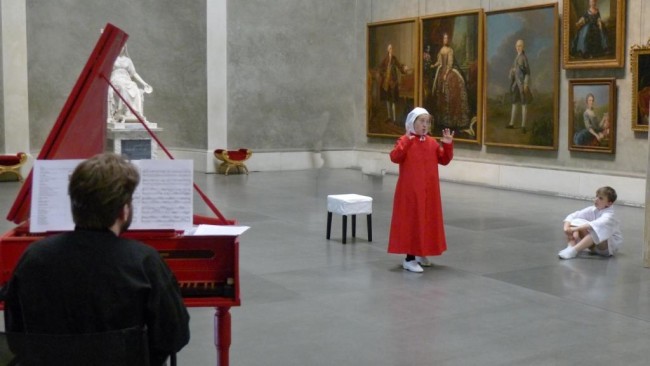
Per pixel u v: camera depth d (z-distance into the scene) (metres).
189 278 3.86
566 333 5.88
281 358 5.27
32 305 2.80
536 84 15.36
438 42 17.62
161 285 2.86
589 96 14.36
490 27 16.30
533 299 6.94
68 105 3.89
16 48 17.00
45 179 3.79
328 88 20.52
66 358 2.72
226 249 3.87
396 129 19.14
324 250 9.20
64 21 18.05
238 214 12.07
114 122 15.86
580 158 14.77
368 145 20.45
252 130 19.52
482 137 16.80
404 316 6.36
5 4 16.81
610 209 8.97
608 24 13.86
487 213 12.47
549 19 14.98
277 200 13.82
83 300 2.76
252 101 19.45
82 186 2.83
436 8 17.80
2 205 12.84
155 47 19.12
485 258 8.80
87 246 2.80
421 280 7.68
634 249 9.38
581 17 14.32
